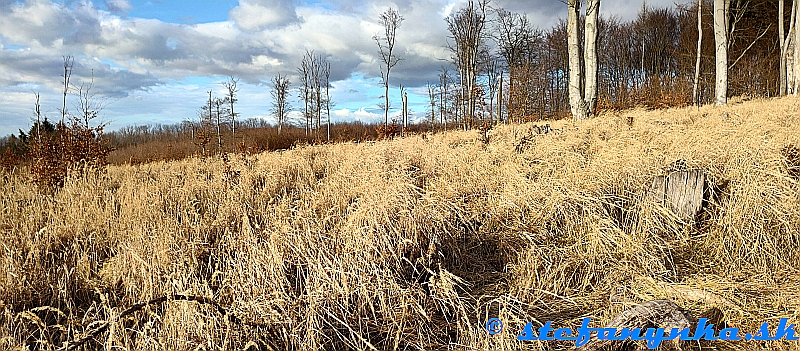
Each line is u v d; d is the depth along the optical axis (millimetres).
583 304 3529
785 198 4488
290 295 3148
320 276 3232
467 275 3893
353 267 3309
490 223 4684
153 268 3355
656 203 4656
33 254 3686
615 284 3766
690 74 30953
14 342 2656
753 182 4676
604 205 4812
